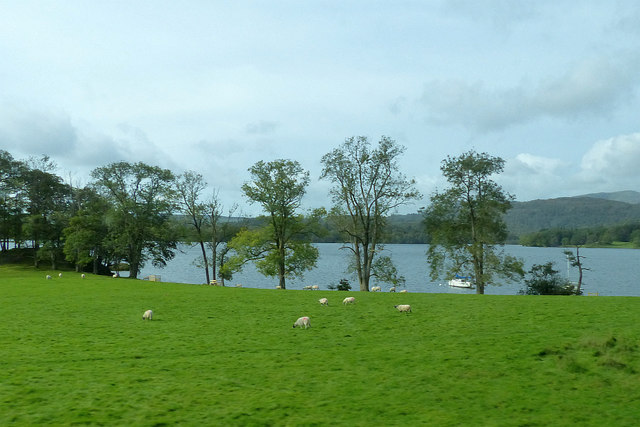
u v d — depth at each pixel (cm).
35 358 1794
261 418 1155
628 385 1356
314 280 10819
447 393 1334
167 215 8412
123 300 3788
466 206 6084
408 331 2275
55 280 6144
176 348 1961
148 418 1156
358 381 1462
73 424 1118
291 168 6606
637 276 13475
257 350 1916
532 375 1484
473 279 6269
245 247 6575
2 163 9975
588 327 2192
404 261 18025
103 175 8262
